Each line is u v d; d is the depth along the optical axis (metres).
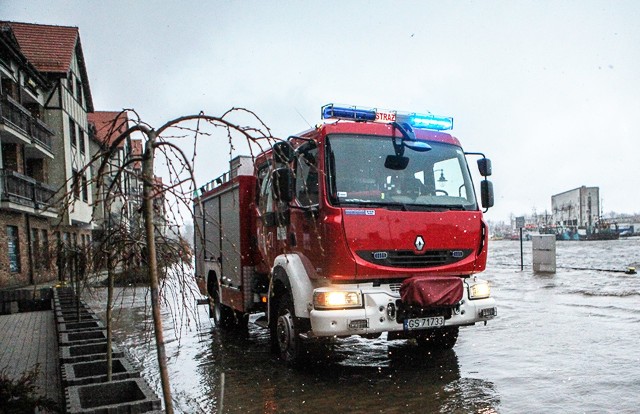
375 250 6.00
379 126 6.56
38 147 24.91
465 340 8.25
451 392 5.56
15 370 6.96
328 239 5.92
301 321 6.50
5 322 12.39
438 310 6.20
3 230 21.31
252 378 6.51
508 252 50.09
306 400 5.53
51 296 15.41
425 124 7.12
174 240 3.87
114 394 4.35
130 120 3.36
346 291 5.91
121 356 5.60
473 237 6.61
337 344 8.30
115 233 4.16
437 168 6.74
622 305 10.91
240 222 8.48
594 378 5.77
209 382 6.46
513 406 5.02
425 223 6.28
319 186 6.12
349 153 6.24
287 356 6.79
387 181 6.36
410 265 6.21
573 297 12.59
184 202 2.92
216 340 9.34
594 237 82.56
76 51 31.48
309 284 6.36
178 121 2.95
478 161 7.19
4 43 21.38
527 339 8.04
